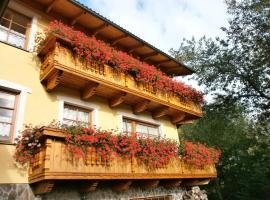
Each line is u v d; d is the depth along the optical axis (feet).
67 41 26.18
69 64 25.98
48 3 30.40
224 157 75.72
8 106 23.65
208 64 62.59
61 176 20.29
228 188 74.08
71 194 23.75
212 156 39.19
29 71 26.23
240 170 73.56
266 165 69.31
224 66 60.54
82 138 22.49
